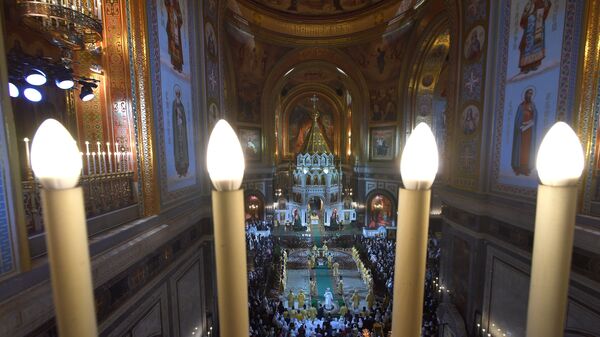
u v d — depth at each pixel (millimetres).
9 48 5008
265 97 23625
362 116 23625
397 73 20922
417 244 999
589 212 5461
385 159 22891
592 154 5438
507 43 7793
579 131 5680
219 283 974
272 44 21828
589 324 5547
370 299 13359
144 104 6223
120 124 6109
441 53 18375
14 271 3246
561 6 6211
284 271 16797
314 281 15406
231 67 20484
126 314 5398
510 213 7434
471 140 9055
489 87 8289
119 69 6070
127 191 5930
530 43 7062
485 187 8516
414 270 1005
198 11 8945
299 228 25469
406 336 1043
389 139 22391
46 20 4488
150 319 6211
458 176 9750
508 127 7770
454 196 9656
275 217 27266
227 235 939
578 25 5836
